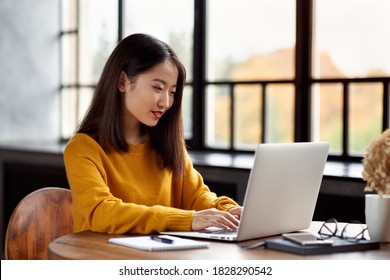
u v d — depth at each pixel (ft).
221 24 14.17
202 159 12.64
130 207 6.42
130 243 5.82
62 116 17.97
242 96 13.85
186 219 6.37
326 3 12.41
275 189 6.05
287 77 13.07
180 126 7.49
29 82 17.39
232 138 14.03
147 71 6.86
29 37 17.34
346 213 9.95
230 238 6.03
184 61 14.82
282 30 13.12
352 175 9.89
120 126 7.07
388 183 5.69
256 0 13.53
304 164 6.28
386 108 11.60
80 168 6.72
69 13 17.58
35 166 14.90
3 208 15.67
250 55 13.67
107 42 16.53
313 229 6.86
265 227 6.19
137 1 15.72
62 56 17.88
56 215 7.34
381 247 6.03
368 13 11.86
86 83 17.22
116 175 7.06
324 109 12.50
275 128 13.29
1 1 16.88
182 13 14.80
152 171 7.37
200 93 14.58
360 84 11.96
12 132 17.17
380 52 11.72
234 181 11.35
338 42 12.27
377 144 5.77
